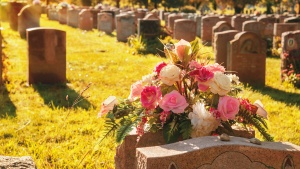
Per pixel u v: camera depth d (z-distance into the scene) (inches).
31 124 343.6
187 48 181.2
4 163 148.3
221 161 144.4
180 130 173.2
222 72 180.2
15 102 418.9
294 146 153.3
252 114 181.6
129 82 537.0
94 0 3117.6
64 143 298.2
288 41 544.7
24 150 284.8
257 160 146.9
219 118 170.1
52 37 495.2
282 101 447.5
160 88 177.8
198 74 173.0
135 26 1067.3
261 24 855.1
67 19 1460.4
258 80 533.6
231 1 2711.6
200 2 3038.9
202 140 150.8
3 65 506.3
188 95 179.6
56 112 378.3
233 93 185.6
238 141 149.8
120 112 183.9
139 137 172.7
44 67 496.7
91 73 586.6
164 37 851.4
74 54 765.9
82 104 409.4
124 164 179.9
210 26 1037.8
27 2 1284.4
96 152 277.9
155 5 2997.0
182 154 141.1
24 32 994.7
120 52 800.3
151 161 139.0
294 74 539.8
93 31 1254.3
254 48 530.0
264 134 182.7
